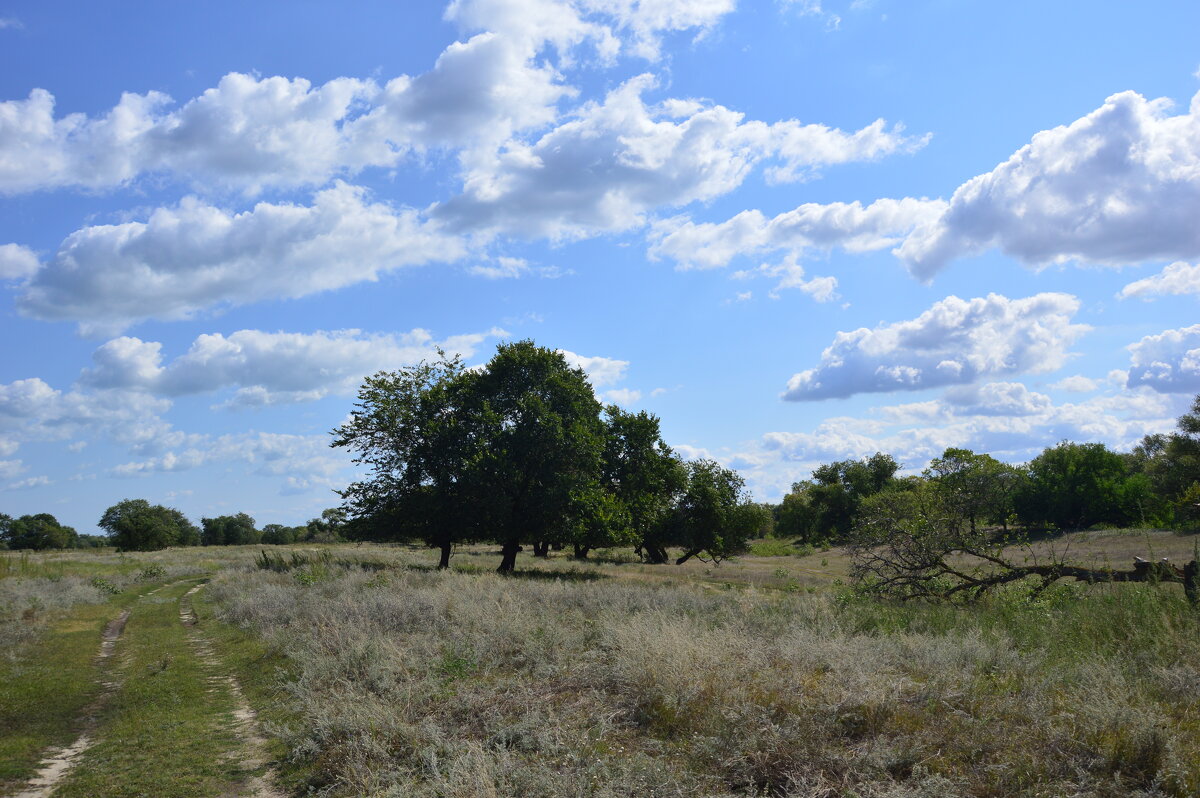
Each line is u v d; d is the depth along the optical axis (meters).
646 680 7.86
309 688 9.16
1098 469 70.56
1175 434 67.31
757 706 6.38
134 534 74.12
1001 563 14.82
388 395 37.69
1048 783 4.86
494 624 12.46
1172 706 6.22
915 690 7.04
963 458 31.98
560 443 35.81
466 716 7.64
